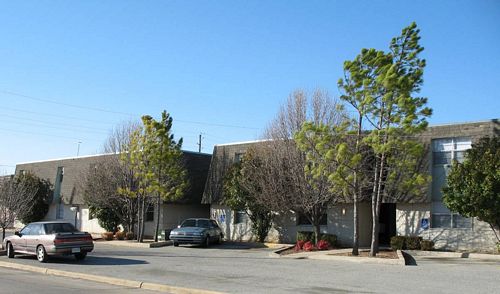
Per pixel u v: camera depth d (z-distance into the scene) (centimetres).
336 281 1551
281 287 1432
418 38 2194
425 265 1992
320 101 2914
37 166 4906
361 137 2297
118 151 4100
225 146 3584
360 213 2898
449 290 1369
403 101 2056
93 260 2227
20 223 4912
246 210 3231
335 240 2819
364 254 2347
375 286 1446
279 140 2880
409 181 2180
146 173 3253
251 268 1923
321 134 2242
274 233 3241
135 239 3634
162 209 3775
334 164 2295
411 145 2120
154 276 1683
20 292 1372
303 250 2645
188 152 3928
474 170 2194
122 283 1552
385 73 2123
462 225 2520
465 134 2519
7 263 2095
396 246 2606
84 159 4372
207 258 2345
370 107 2159
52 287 1473
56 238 2103
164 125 3288
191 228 3089
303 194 2639
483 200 2150
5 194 2922
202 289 1386
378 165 2356
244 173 3030
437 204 2598
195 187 3897
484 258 2253
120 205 3778
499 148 2223
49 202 4600
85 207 4334
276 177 2794
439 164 2605
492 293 1321
